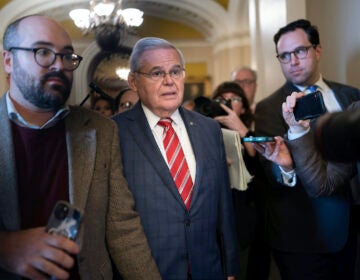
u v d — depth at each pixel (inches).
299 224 67.4
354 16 89.7
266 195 72.8
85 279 44.2
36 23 42.1
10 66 44.0
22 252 37.7
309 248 66.8
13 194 41.6
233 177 67.5
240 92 88.2
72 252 37.1
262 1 124.6
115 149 50.0
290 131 59.6
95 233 46.2
